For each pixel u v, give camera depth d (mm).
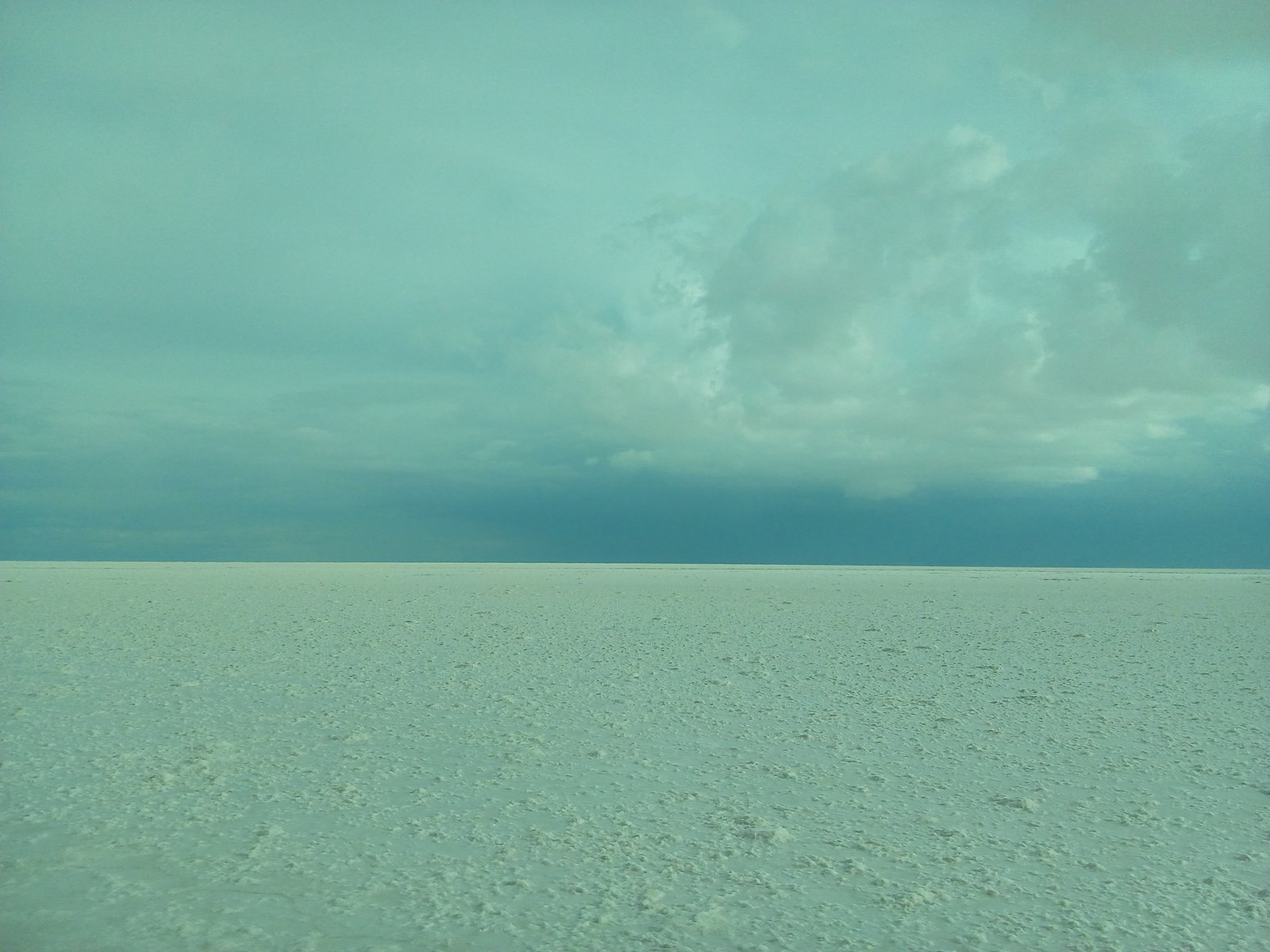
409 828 7109
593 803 7820
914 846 6883
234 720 10742
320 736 10070
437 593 35125
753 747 9867
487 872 6234
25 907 5551
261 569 61438
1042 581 54000
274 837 6844
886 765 9188
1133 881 6234
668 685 13617
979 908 5754
